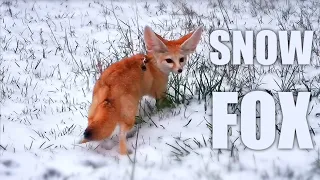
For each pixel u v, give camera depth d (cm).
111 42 271
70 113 196
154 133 181
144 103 200
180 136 178
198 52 250
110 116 167
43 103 204
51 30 275
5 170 160
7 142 175
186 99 201
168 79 207
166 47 189
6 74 229
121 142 169
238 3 330
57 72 235
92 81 225
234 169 158
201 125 185
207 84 209
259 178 154
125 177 156
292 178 154
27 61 243
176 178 155
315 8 317
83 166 162
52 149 171
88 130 162
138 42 267
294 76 219
